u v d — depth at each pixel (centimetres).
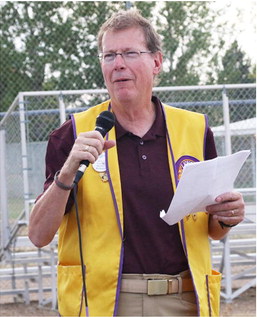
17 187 704
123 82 253
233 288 801
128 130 261
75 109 713
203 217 262
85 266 244
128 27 255
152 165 255
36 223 242
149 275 245
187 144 263
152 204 249
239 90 847
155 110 269
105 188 248
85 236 247
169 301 246
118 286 242
